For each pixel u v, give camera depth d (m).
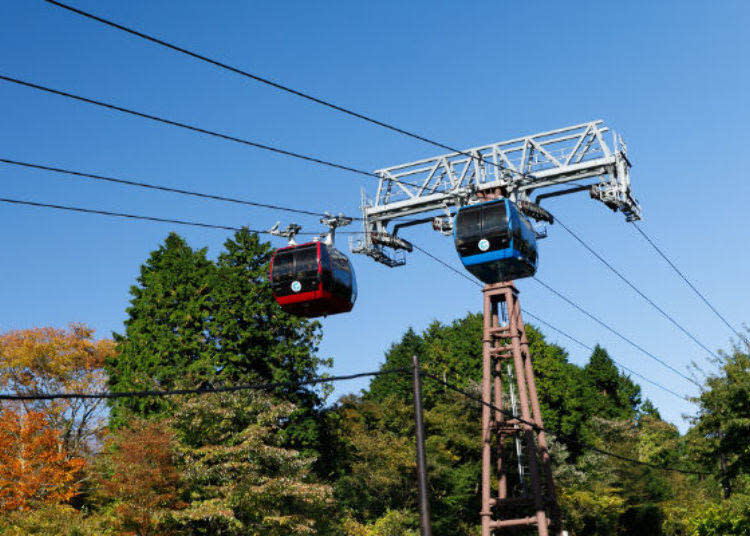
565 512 73.00
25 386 70.31
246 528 43.03
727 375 41.84
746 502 43.25
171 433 43.72
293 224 28.80
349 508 63.12
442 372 92.31
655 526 86.50
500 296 48.75
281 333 61.38
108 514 45.22
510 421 46.47
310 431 57.81
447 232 59.94
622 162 55.38
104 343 73.12
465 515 72.44
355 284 29.14
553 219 57.47
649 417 108.25
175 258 61.81
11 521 43.47
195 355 57.03
